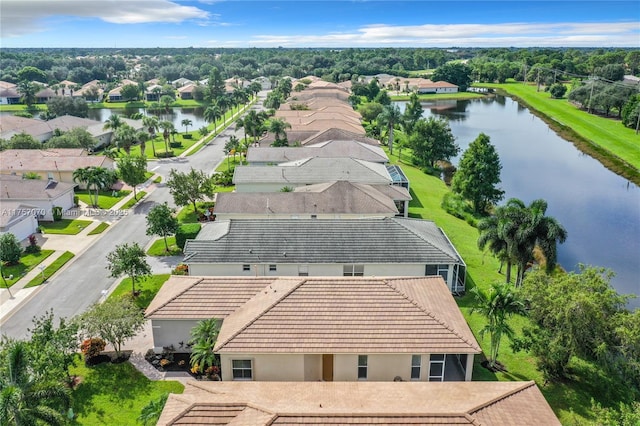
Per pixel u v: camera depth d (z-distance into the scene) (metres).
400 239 41.78
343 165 65.31
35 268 44.91
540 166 90.31
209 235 43.91
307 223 43.62
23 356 21.45
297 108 125.19
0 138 87.31
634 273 48.72
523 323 36.50
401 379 27.88
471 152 62.69
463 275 40.97
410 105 114.69
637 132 114.44
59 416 20.98
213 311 30.78
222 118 138.62
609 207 68.25
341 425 20.67
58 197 59.12
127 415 26.22
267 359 27.53
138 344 32.97
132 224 56.97
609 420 22.23
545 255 37.97
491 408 22.22
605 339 27.12
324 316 28.55
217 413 21.70
